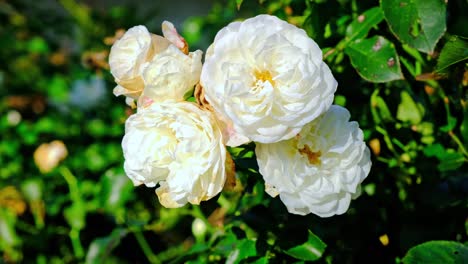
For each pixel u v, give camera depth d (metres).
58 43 0.93
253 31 0.29
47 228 0.68
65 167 0.67
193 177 0.30
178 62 0.30
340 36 0.42
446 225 0.43
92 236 0.68
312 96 0.29
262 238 0.39
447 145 0.44
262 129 0.28
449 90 0.42
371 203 0.44
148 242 0.66
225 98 0.28
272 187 0.32
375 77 0.37
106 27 0.83
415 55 0.42
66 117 0.76
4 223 0.70
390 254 0.44
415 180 0.44
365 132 0.44
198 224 0.51
